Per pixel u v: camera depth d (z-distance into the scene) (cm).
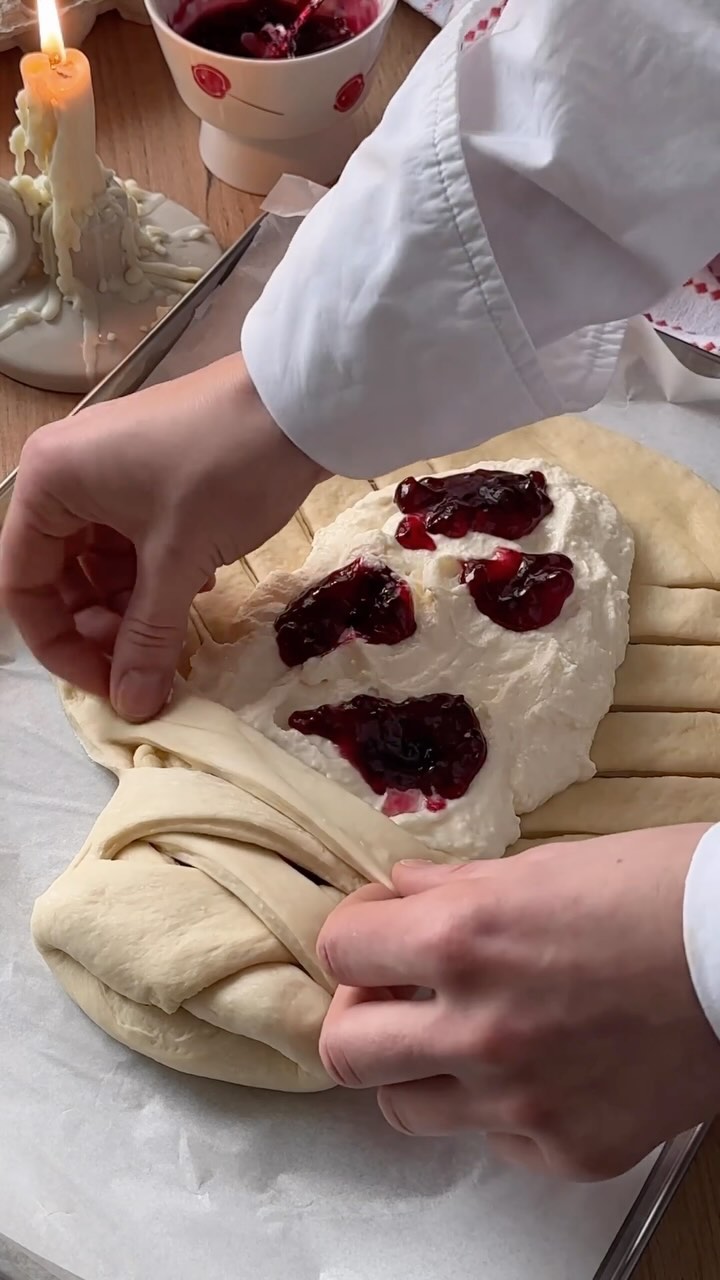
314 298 85
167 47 141
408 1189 100
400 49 170
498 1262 97
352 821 106
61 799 119
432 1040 79
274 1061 103
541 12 79
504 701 116
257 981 100
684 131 81
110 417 95
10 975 110
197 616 124
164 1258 96
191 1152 102
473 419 91
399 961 80
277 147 151
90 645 114
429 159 81
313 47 145
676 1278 99
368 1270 96
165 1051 103
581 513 129
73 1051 107
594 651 121
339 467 93
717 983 71
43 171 132
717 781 120
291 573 124
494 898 78
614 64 79
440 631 117
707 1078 76
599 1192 100
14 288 141
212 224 155
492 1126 83
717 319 151
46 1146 102
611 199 82
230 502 95
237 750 110
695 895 73
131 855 108
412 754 112
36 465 96
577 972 75
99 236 135
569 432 144
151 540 97
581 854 80
